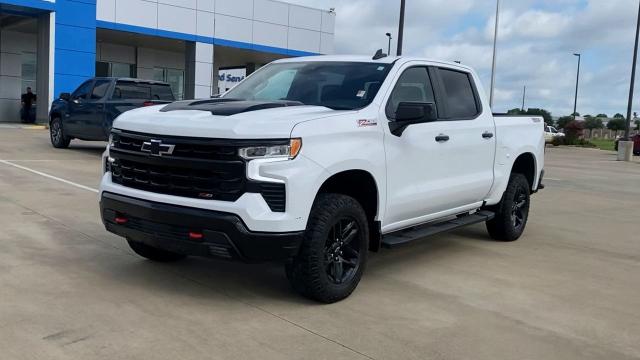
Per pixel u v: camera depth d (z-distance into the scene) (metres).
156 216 4.52
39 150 15.30
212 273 5.49
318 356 3.85
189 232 4.42
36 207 7.98
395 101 5.50
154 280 5.21
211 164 4.36
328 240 4.76
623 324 4.75
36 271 5.27
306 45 33.22
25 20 25.59
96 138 14.24
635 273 6.35
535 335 4.42
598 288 5.71
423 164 5.69
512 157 7.30
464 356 3.98
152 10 27.20
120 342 3.90
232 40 30.12
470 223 6.53
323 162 4.56
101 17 25.59
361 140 4.95
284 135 4.38
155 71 33.34
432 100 6.06
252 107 4.82
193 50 29.12
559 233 8.42
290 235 4.37
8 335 3.92
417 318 4.63
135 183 4.84
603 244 7.77
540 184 8.19
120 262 5.68
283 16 31.95
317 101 5.50
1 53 27.55
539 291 5.52
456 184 6.21
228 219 4.26
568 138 45.91
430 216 6.02
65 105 15.41
